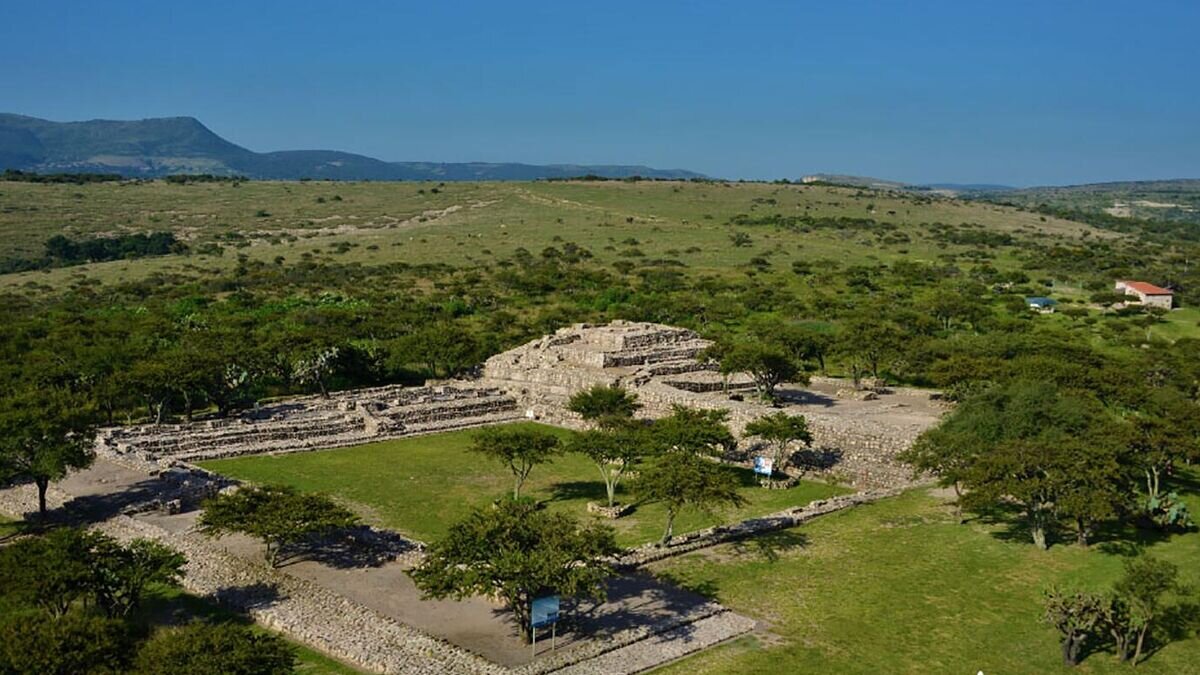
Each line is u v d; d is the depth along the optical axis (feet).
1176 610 132.46
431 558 129.70
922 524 174.09
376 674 116.16
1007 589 142.92
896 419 245.24
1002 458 162.81
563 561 121.80
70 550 125.59
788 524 175.01
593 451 184.65
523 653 120.16
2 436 170.30
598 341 328.70
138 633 124.98
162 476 205.46
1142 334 401.49
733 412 244.83
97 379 266.36
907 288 539.70
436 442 253.24
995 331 381.40
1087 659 121.49
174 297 510.58
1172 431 181.27
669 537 161.38
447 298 504.02
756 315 465.47
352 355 327.47
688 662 119.75
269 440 247.29
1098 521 164.45
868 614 134.41
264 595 139.85
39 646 95.50
